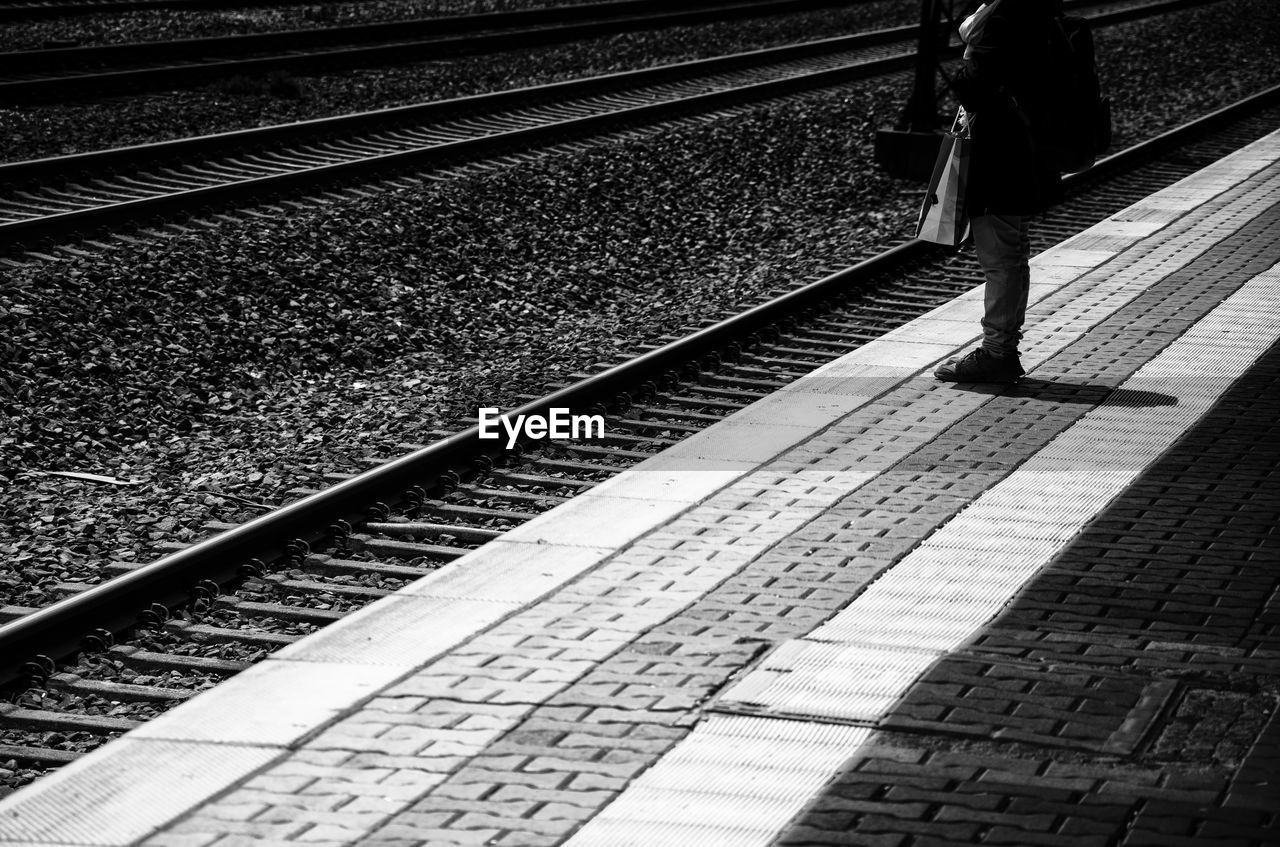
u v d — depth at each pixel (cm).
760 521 650
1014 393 842
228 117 1767
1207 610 541
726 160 1620
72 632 600
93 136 1630
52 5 2478
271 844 400
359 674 508
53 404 905
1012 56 795
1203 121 1867
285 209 1315
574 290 1220
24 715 541
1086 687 480
